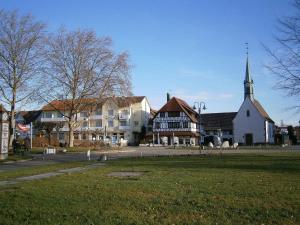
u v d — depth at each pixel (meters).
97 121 106.25
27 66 50.94
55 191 12.96
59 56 57.34
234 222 8.77
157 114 101.38
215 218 9.12
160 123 100.94
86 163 28.36
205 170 20.17
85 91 58.28
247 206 10.31
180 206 10.43
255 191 12.70
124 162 28.62
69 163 28.73
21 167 25.89
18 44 50.06
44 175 19.20
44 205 10.62
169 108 100.50
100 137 101.25
